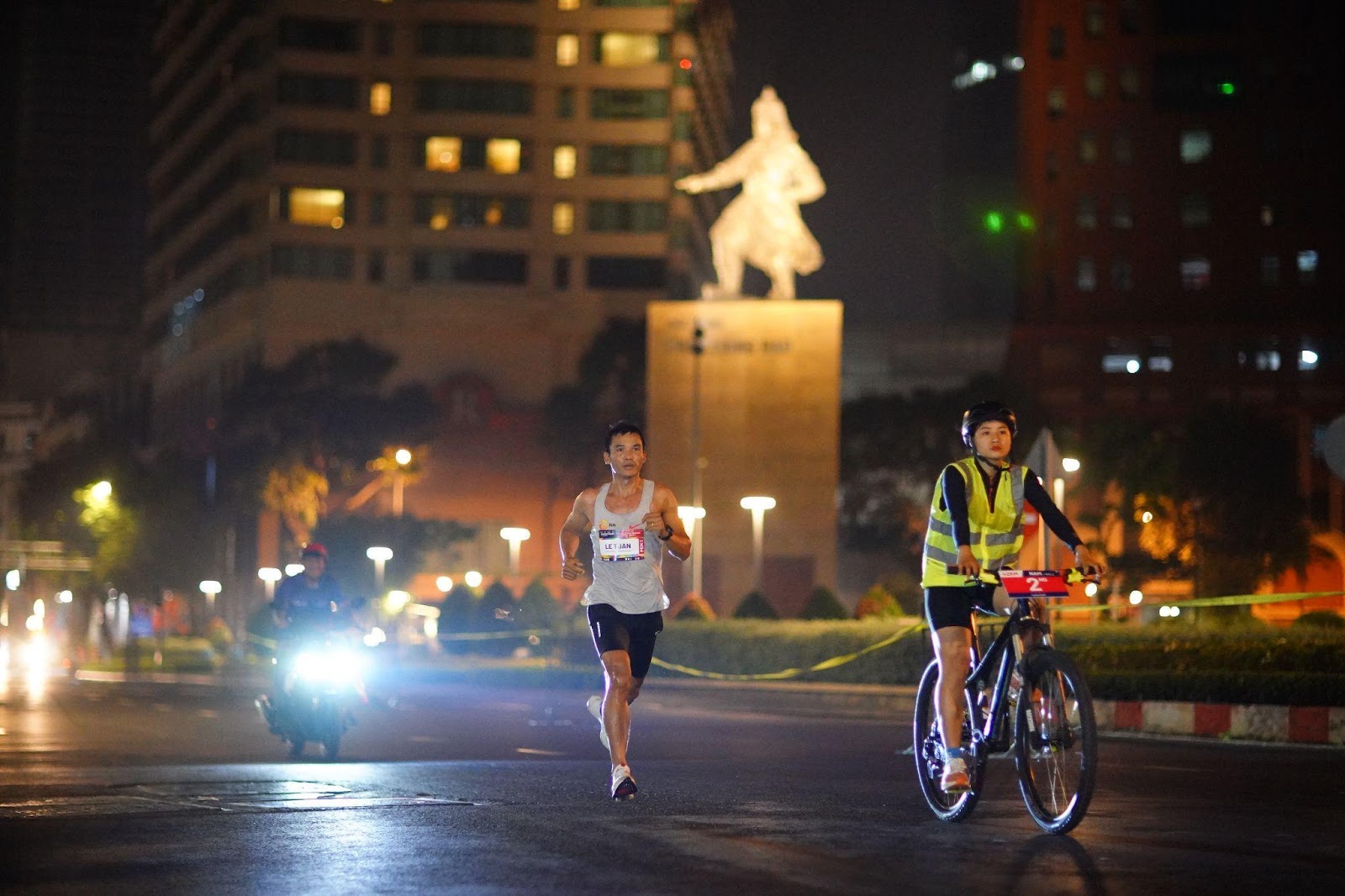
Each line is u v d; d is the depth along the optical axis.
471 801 25.95
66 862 19.69
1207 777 33.53
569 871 18.75
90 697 99.69
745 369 190.75
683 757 44.03
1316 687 47.91
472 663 138.12
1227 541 186.12
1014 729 23.09
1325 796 28.88
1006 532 23.66
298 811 24.48
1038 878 18.44
